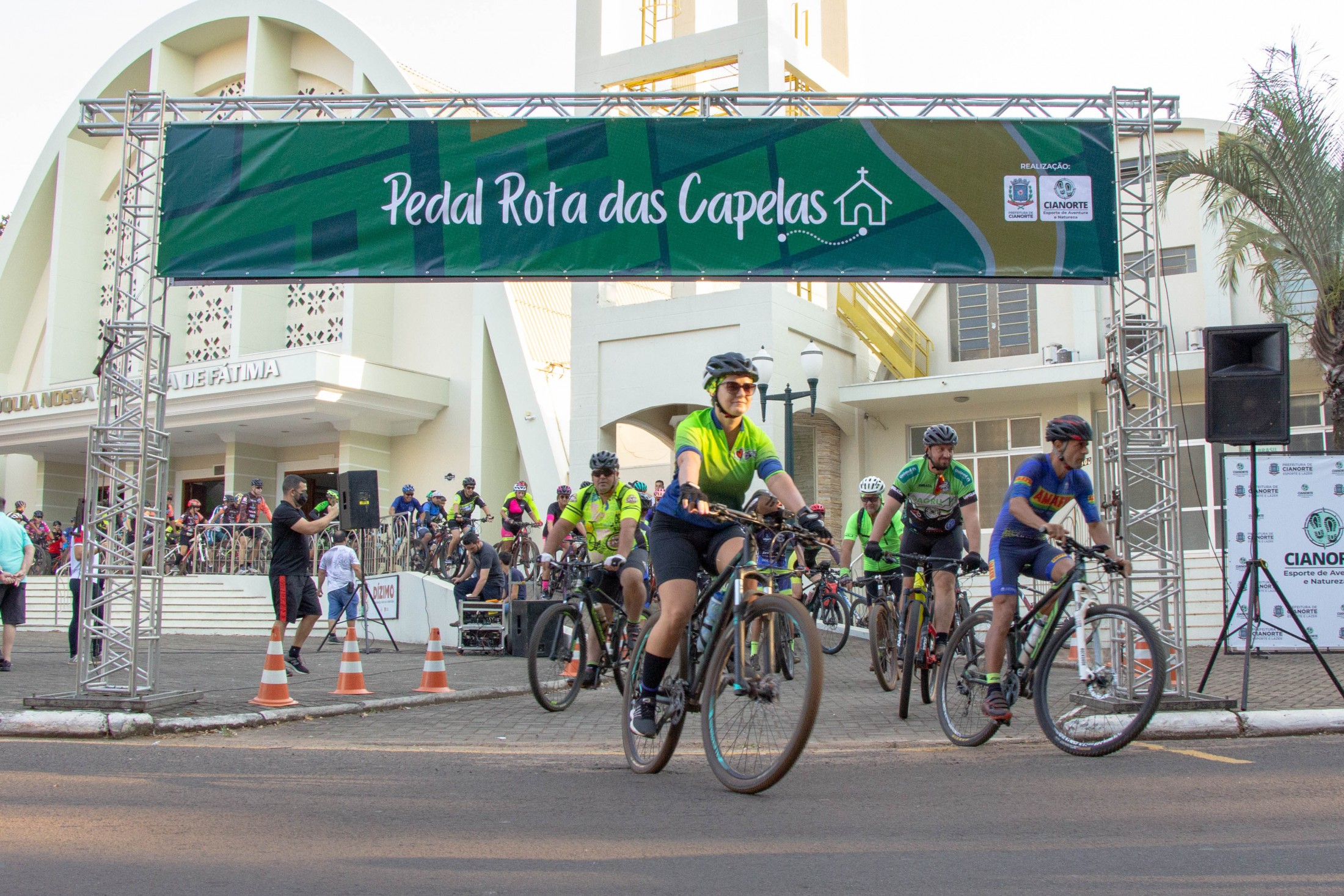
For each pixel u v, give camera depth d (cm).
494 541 2480
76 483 3133
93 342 3117
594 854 368
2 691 891
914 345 2112
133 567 805
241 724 751
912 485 804
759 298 1878
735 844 383
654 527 519
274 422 2562
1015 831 404
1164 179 1449
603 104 889
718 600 499
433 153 869
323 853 368
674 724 517
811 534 456
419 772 548
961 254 850
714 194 862
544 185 866
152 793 476
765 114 893
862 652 1388
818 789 495
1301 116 1354
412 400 2577
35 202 3203
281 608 1059
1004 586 627
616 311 2005
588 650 884
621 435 2702
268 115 1096
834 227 856
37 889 318
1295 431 1842
